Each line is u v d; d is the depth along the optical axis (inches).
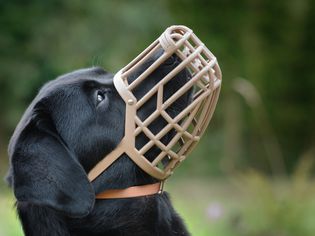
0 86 657.0
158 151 172.9
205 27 703.7
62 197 161.3
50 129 169.8
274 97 689.0
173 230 184.2
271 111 687.1
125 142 170.7
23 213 176.4
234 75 683.4
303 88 694.5
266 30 697.0
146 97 168.7
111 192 174.7
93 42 637.9
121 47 637.3
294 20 687.7
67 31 645.9
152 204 178.5
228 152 668.1
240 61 689.0
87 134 172.6
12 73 647.1
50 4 653.9
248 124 684.7
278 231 352.2
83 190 162.2
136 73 174.7
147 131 168.7
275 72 689.0
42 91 181.9
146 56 171.8
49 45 648.4
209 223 366.6
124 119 172.2
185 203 445.1
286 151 694.5
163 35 168.7
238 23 698.8
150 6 657.0
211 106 171.3
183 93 167.9
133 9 644.7
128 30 645.9
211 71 166.6
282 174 586.9
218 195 526.3
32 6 653.9
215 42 695.1
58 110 174.2
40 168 163.2
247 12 698.2
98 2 644.7
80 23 647.1
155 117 168.1
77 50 637.3
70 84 177.3
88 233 174.7
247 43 692.1
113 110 173.2
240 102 681.0
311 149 661.9
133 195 175.6
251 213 359.9
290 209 354.6
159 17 660.1
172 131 173.8
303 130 697.6
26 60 650.8
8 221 345.4
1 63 647.8
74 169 163.5
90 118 173.2
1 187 467.5
